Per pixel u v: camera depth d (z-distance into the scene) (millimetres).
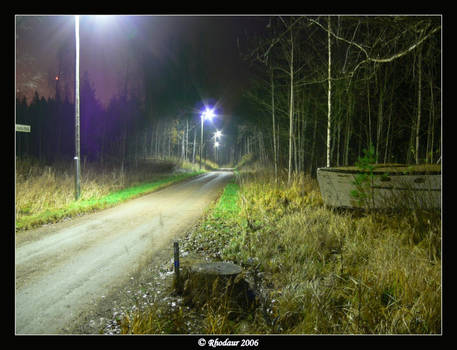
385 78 13539
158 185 21859
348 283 4699
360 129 17375
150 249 6660
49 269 5457
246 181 19531
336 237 6684
